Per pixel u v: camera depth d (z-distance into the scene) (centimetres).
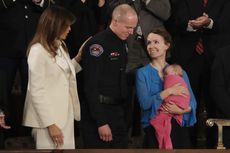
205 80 1584
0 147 1335
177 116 1333
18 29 1538
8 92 1540
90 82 1270
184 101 1325
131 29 1283
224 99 1385
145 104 1331
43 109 1173
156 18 1578
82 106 1309
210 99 1505
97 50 1273
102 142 1295
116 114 1304
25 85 1559
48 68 1184
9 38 1540
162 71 1355
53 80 1191
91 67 1273
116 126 1302
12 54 1540
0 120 1261
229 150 1035
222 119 1275
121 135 1312
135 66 1553
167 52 1384
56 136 1188
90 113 1277
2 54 1542
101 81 1287
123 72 1305
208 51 1584
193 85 1595
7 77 1478
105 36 1288
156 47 1348
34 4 1541
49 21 1191
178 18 1580
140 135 1583
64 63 1208
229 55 1405
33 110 1202
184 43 1592
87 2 1584
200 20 1555
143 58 1557
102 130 1277
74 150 1030
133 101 1546
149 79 1345
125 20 1272
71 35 1584
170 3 1596
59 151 1026
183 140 1337
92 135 1295
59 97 1194
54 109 1188
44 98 1177
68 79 1220
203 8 1579
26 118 1209
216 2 1586
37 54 1178
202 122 1636
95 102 1267
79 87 1391
